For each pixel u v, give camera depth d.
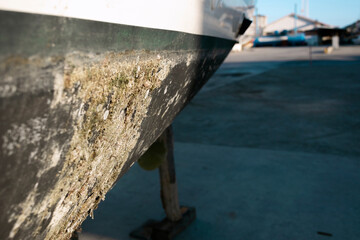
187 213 2.43
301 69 12.35
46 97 0.40
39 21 0.36
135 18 0.54
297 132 4.58
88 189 0.66
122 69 0.55
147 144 0.91
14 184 0.42
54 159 0.48
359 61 14.50
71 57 0.43
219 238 2.26
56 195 0.54
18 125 0.38
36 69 0.37
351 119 5.15
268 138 4.36
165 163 2.23
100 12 0.45
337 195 2.77
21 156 0.41
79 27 0.42
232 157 3.68
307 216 2.49
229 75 11.41
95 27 0.45
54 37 0.39
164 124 0.97
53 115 0.43
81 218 0.74
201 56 0.99
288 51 25.42
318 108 6.02
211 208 2.64
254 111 5.98
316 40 35.22
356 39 32.28
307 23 43.34
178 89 0.88
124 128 0.65
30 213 0.50
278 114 5.68
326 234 2.27
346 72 10.87
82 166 0.57
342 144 4.02
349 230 2.30
